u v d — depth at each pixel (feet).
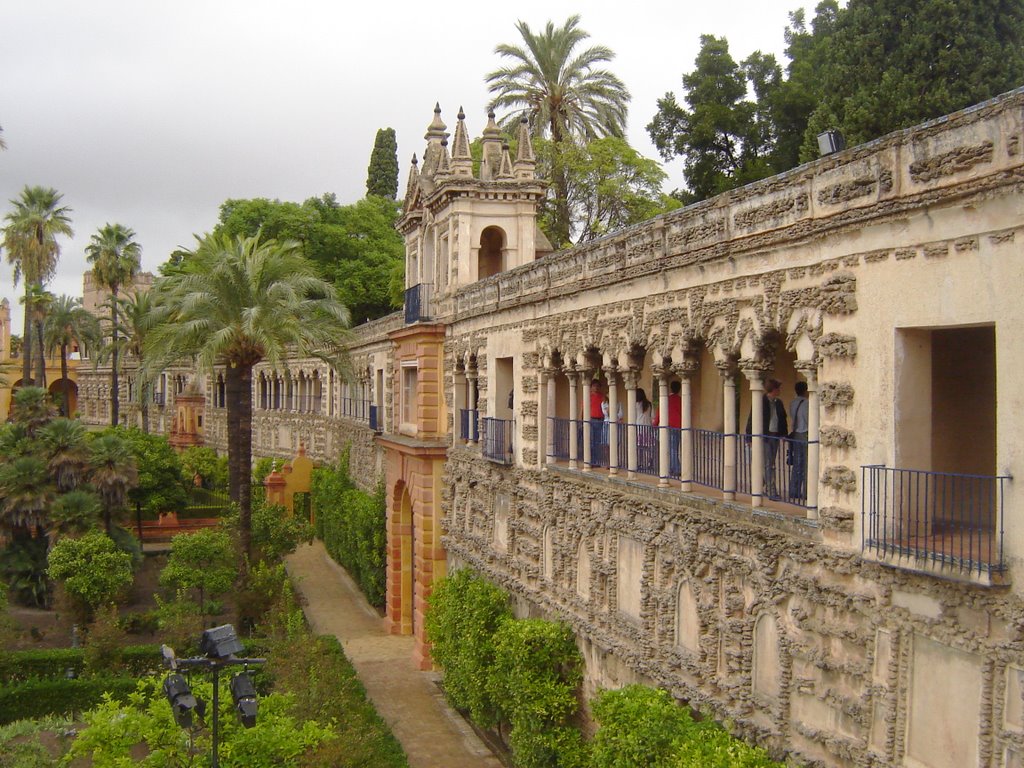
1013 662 35.09
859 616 42.88
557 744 70.54
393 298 205.57
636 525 64.44
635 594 65.57
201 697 55.26
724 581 54.19
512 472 88.58
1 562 130.11
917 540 39.17
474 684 83.82
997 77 103.50
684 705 57.82
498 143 116.06
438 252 117.19
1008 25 105.60
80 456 134.41
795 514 49.11
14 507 127.54
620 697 57.57
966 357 45.06
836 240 44.27
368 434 157.89
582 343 73.05
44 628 121.29
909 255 39.99
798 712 47.39
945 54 104.22
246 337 119.34
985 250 36.35
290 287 119.55
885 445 41.39
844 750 43.27
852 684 43.42
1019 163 34.63
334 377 195.93
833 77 113.80
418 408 116.98
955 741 37.78
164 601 130.93
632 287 64.64
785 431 56.44
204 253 126.11
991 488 43.04
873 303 42.01
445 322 112.47
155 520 187.83
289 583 118.11
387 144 262.47
